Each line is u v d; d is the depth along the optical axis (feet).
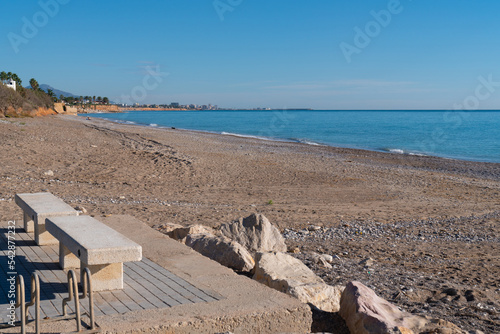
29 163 66.28
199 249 25.81
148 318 14.16
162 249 22.57
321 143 168.86
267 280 20.44
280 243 30.09
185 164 76.18
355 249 33.86
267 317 15.17
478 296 23.56
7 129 112.47
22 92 282.15
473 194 65.51
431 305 22.30
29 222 25.09
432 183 74.49
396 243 36.60
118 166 70.44
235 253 24.52
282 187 63.21
